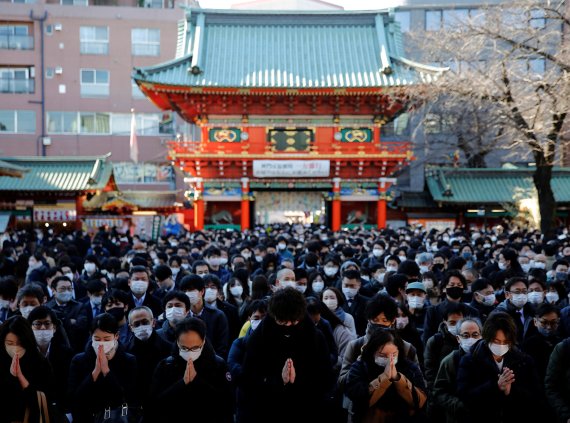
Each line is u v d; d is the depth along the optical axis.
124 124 56.41
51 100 55.47
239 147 43.81
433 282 12.01
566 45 26.02
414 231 32.75
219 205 45.88
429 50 47.25
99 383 7.32
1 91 55.00
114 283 11.91
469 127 45.78
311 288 12.43
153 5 59.00
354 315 11.38
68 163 44.12
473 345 7.41
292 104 43.41
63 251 18.98
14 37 55.16
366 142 44.22
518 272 14.23
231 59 44.22
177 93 41.66
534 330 9.93
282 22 47.75
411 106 37.53
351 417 7.88
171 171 56.50
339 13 47.84
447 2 58.44
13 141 54.84
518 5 28.00
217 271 16.45
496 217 45.41
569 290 13.08
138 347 8.38
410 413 6.97
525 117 31.91
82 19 55.94
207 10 47.34
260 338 6.78
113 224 41.69
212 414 7.17
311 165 42.69
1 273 17.86
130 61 56.47
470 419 7.08
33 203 42.25
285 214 53.34
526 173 46.25
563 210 45.16
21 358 7.12
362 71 43.38
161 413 7.05
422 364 9.75
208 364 7.25
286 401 6.69
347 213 46.28
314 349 6.81
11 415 6.99
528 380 7.21
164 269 13.27
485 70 33.75
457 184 45.69
